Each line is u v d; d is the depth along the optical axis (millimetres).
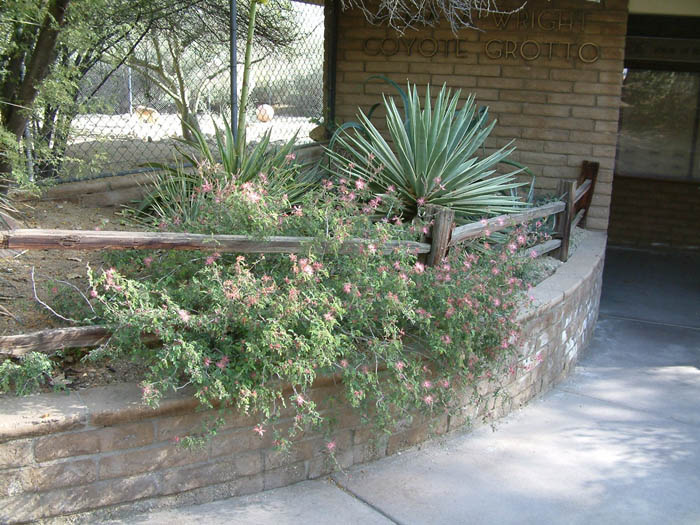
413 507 3418
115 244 2979
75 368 3314
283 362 3156
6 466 2779
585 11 7500
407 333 3994
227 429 3270
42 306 3701
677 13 7738
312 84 8664
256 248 3400
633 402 5160
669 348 6566
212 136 9062
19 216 5051
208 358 3053
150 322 3078
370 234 3814
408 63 8023
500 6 7656
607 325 7207
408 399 3703
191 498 3234
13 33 4531
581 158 7766
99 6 4836
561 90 7695
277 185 4984
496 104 7883
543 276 5781
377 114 8195
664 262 10211
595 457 4137
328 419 3473
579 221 7719
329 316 3213
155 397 2943
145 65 8148
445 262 4070
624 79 10648
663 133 10688
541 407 4941
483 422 4344
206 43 7934
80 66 5594
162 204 5484
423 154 5379
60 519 2924
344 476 3674
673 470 4027
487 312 4047
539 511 3473
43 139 5117
